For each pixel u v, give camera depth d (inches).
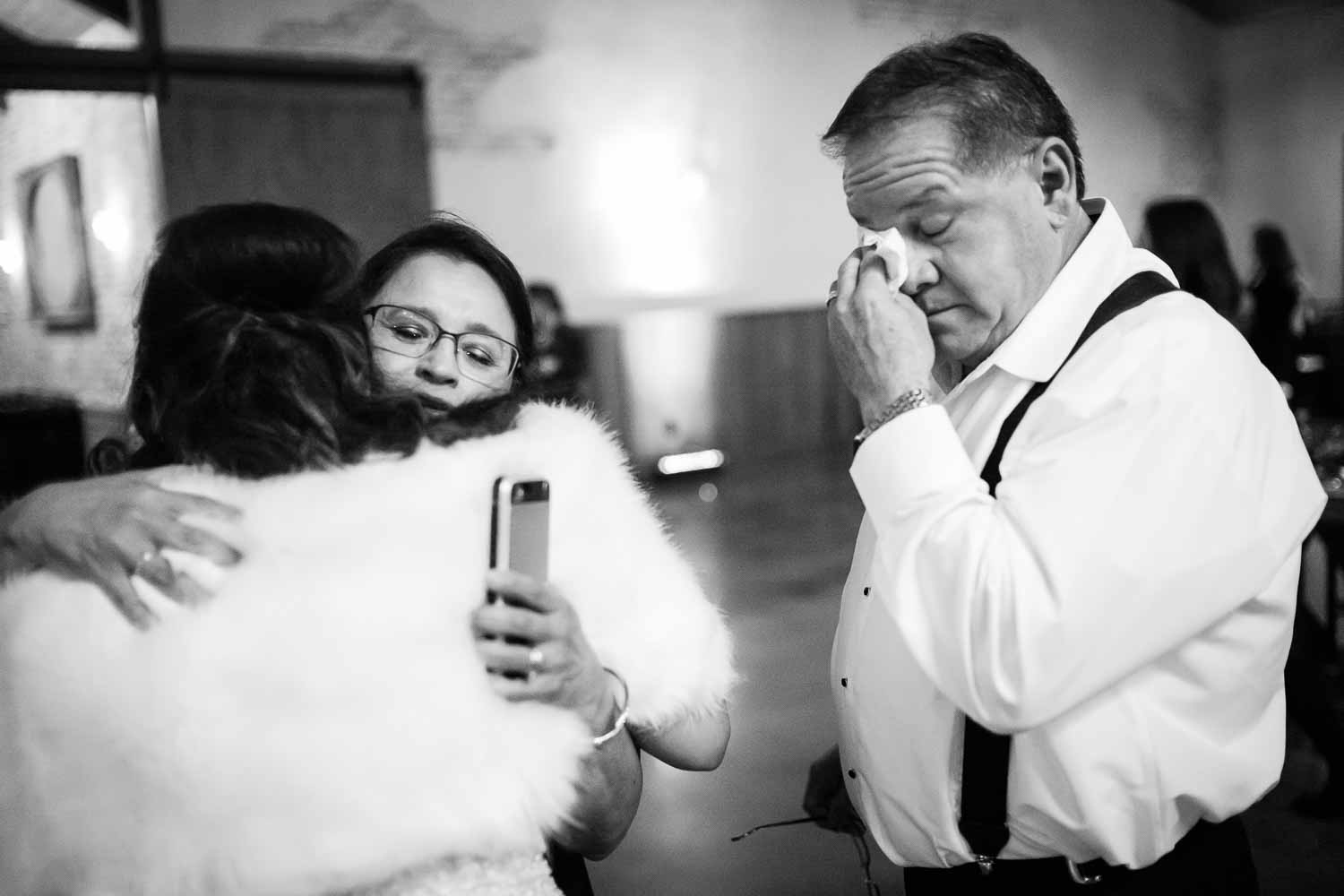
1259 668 43.3
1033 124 44.6
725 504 317.7
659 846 117.9
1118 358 42.4
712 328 377.4
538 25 348.8
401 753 32.3
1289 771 125.2
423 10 331.0
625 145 365.4
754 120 386.6
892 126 44.7
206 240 36.5
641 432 366.6
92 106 303.1
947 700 44.7
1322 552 166.4
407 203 316.8
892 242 45.1
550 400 46.4
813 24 394.3
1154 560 38.8
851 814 60.2
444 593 33.7
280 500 34.1
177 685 31.9
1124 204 471.8
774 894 107.2
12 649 33.3
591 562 38.1
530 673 34.6
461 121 339.6
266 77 295.9
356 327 37.3
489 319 46.5
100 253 308.8
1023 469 41.9
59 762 32.6
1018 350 45.2
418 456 35.6
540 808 34.0
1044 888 45.1
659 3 367.6
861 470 43.4
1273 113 481.4
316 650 32.2
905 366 43.2
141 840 32.1
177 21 295.7
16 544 34.6
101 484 35.2
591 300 362.9
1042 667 38.7
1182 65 481.1
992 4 431.8
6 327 341.4
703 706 40.4
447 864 33.6
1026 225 45.3
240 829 31.8
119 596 33.0
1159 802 42.3
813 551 249.0
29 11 297.0
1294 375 191.5
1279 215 485.7
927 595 41.1
